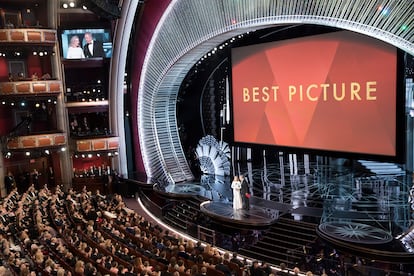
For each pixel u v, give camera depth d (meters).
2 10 28.34
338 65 18.95
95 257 14.04
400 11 14.90
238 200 20.03
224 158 28.19
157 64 26.62
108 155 29.14
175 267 12.97
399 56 16.73
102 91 31.42
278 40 21.36
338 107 19.25
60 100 28.34
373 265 14.41
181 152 29.31
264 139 23.00
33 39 26.80
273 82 21.97
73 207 20.77
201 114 29.41
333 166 24.97
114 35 27.42
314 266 14.60
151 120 28.31
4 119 29.17
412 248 14.46
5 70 29.06
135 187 27.95
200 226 18.91
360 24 16.03
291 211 19.41
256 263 13.75
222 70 27.81
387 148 17.67
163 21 24.89
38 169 30.08
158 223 22.53
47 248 15.52
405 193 20.02
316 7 17.20
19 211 19.39
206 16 22.30
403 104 16.95
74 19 29.83
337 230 16.20
